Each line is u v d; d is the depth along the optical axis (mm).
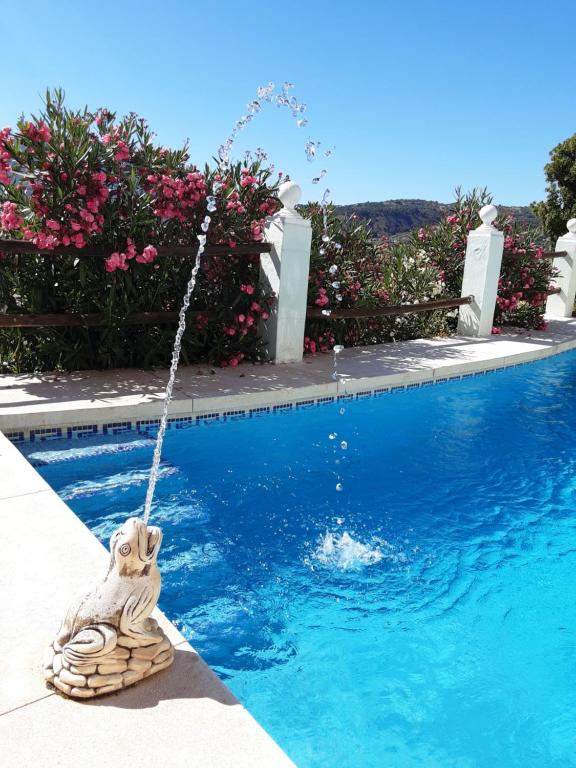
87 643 1490
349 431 4707
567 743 1834
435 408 5488
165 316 5113
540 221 14445
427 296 8664
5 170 4328
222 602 2479
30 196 4605
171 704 1503
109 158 4676
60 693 1515
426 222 9227
